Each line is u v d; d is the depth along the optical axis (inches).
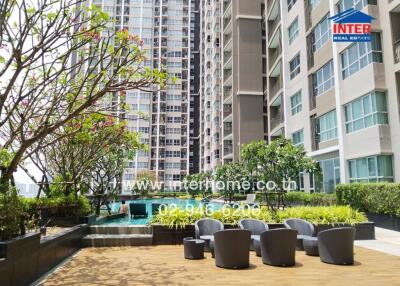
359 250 350.9
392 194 496.4
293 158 512.1
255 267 278.1
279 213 431.8
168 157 3019.2
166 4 3221.0
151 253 346.9
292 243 284.4
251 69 1552.7
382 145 590.2
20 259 218.1
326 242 291.0
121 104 349.4
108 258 322.0
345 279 241.0
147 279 244.8
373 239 416.2
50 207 417.7
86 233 418.0
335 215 423.8
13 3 243.3
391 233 467.2
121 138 564.4
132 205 666.2
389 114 597.9
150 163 2947.8
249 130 1505.9
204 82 2493.8
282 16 1045.8
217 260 281.4
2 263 192.7
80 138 425.4
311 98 867.4
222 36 1777.8
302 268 273.3
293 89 984.3
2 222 215.6
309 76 874.1
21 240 220.1
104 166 659.4
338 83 711.7
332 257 286.5
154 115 3034.0
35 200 414.0
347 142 686.5
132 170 2864.2
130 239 394.0
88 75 279.6
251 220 354.3
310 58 877.2
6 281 197.6
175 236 400.5
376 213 534.3
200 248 314.0
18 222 230.1
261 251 293.3
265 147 522.3
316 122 850.1
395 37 597.0
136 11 3110.2
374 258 311.1
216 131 1924.2
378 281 236.1
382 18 619.2
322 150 784.9
